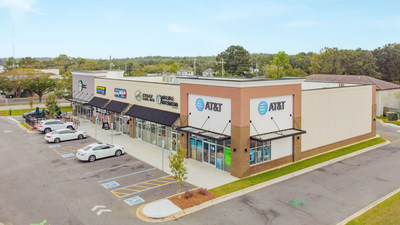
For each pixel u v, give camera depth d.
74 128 42.16
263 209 18.62
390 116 50.16
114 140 36.56
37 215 17.84
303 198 20.22
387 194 20.84
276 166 26.91
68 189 21.70
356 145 34.38
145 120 35.19
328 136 31.84
